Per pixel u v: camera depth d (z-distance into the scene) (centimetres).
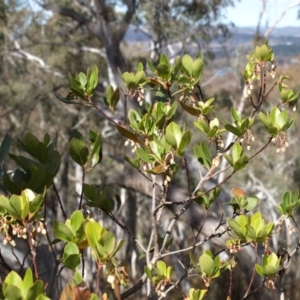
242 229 171
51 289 162
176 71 194
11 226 148
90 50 1617
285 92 188
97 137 172
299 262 1026
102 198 181
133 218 1686
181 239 1600
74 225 144
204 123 175
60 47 1731
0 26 1452
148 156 166
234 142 177
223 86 1606
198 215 796
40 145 180
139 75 185
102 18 1279
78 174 1767
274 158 2192
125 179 1010
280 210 202
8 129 1698
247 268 777
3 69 1670
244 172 2155
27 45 1622
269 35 1489
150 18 1377
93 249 128
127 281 133
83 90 185
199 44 1448
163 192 173
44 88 1716
